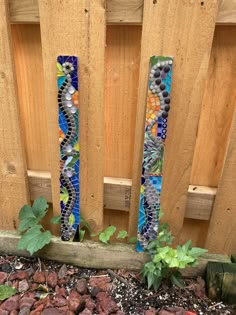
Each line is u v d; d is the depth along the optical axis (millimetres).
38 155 1135
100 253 1150
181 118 949
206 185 1090
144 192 1024
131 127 1031
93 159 1045
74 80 912
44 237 1090
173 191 1062
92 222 1162
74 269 1175
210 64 914
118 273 1152
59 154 1052
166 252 1001
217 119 983
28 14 893
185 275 1142
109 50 938
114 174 1122
